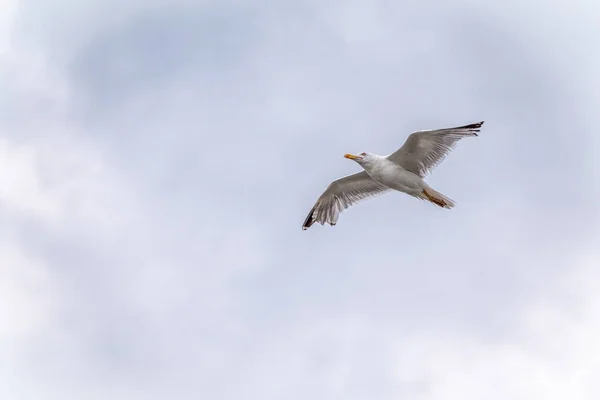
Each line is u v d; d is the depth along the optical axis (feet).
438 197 68.85
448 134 65.87
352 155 70.54
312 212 77.51
